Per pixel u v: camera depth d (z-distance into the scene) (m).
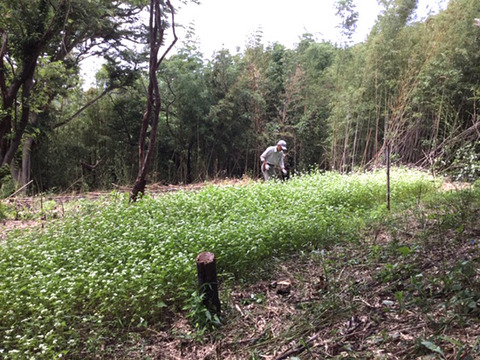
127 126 16.98
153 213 5.81
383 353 2.23
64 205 8.76
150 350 2.89
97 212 6.12
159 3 6.84
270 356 2.56
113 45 13.98
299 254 4.44
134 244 4.19
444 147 9.80
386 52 12.12
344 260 4.07
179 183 14.34
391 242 4.08
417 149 11.70
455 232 3.97
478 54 10.39
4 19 8.89
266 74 17.34
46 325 2.96
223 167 17.09
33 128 11.78
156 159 16.27
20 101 10.01
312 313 2.98
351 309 2.84
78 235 5.00
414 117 11.52
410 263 3.39
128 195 7.50
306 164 16.25
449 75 10.49
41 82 10.12
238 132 16.38
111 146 16.89
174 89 15.75
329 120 14.20
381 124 12.59
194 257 3.87
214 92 15.95
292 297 3.42
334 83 15.23
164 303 3.31
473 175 8.09
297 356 2.45
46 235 5.12
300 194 6.89
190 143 16.31
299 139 16.09
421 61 11.37
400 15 12.14
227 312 3.25
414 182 7.81
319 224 5.00
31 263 4.05
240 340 2.86
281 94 16.42
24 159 14.04
